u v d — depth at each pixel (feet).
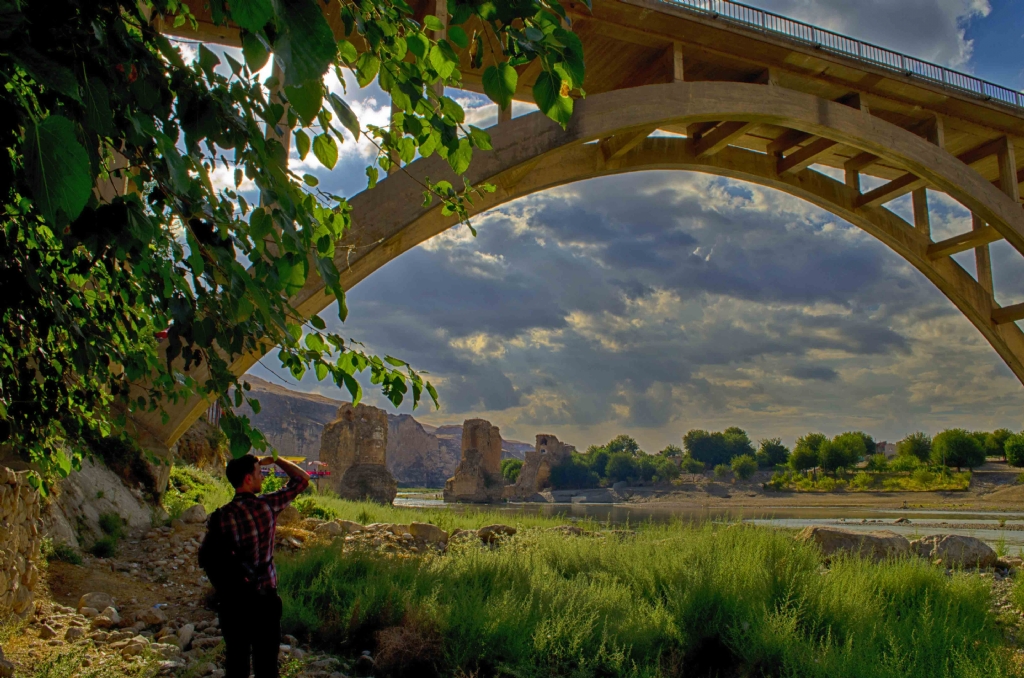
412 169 38.86
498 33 6.83
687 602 20.72
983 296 66.08
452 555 28.58
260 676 12.19
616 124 43.60
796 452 364.38
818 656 17.70
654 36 47.34
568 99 6.43
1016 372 67.72
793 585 22.53
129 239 5.93
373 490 239.71
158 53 6.89
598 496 415.03
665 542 30.45
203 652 17.40
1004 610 24.73
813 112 50.26
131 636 18.20
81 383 12.56
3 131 4.80
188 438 69.15
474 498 360.07
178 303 7.13
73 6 5.39
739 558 25.45
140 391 36.65
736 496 357.41
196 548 30.27
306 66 4.37
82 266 8.55
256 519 12.37
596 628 19.71
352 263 37.83
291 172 8.48
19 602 17.74
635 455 483.92
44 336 8.68
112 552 27.58
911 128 60.64
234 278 7.04
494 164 40.57
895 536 33.73
